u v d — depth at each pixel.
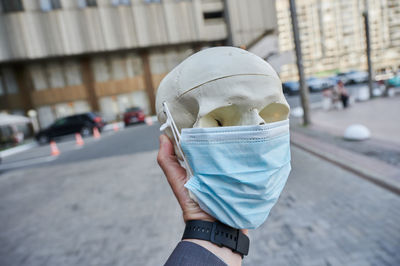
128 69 25.02
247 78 0.62
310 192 3.43
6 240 3.30
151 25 24.16
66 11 22.30
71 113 24.38
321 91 21.92
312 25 77.56
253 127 0.62
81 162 8.02
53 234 3.28
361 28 76.25
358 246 2.22
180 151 0.71
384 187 3.26
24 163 9.80
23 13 21.31
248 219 0.62
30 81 23.09
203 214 0.64
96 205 4.10
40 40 21.92
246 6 26.30
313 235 2.47
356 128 5.71
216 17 28.73
